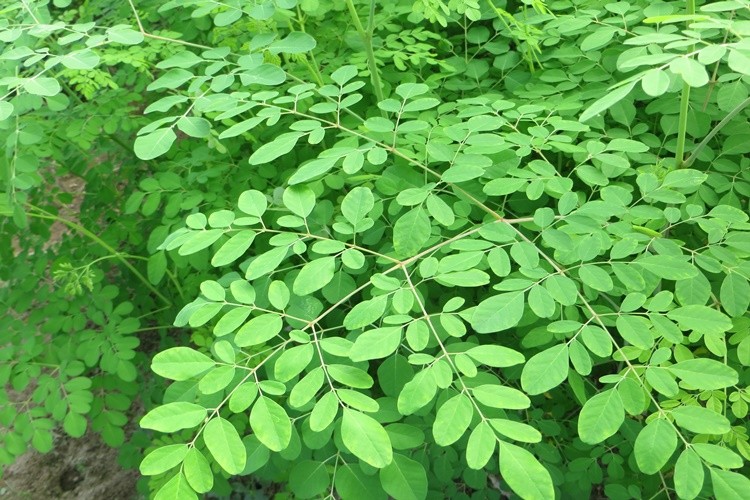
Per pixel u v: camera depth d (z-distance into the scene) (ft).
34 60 0.89
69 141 1.56
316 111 0.93
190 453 0.62
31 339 1.47
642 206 0.82
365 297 1.18
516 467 0.55
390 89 1.44
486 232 0.82
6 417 1.40
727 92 1.09
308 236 0.83
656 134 1.31
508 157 0.98
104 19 1.56
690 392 0.92
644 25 1.28
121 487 1.82
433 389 0.63
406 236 0.80
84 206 1.76
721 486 0.55
